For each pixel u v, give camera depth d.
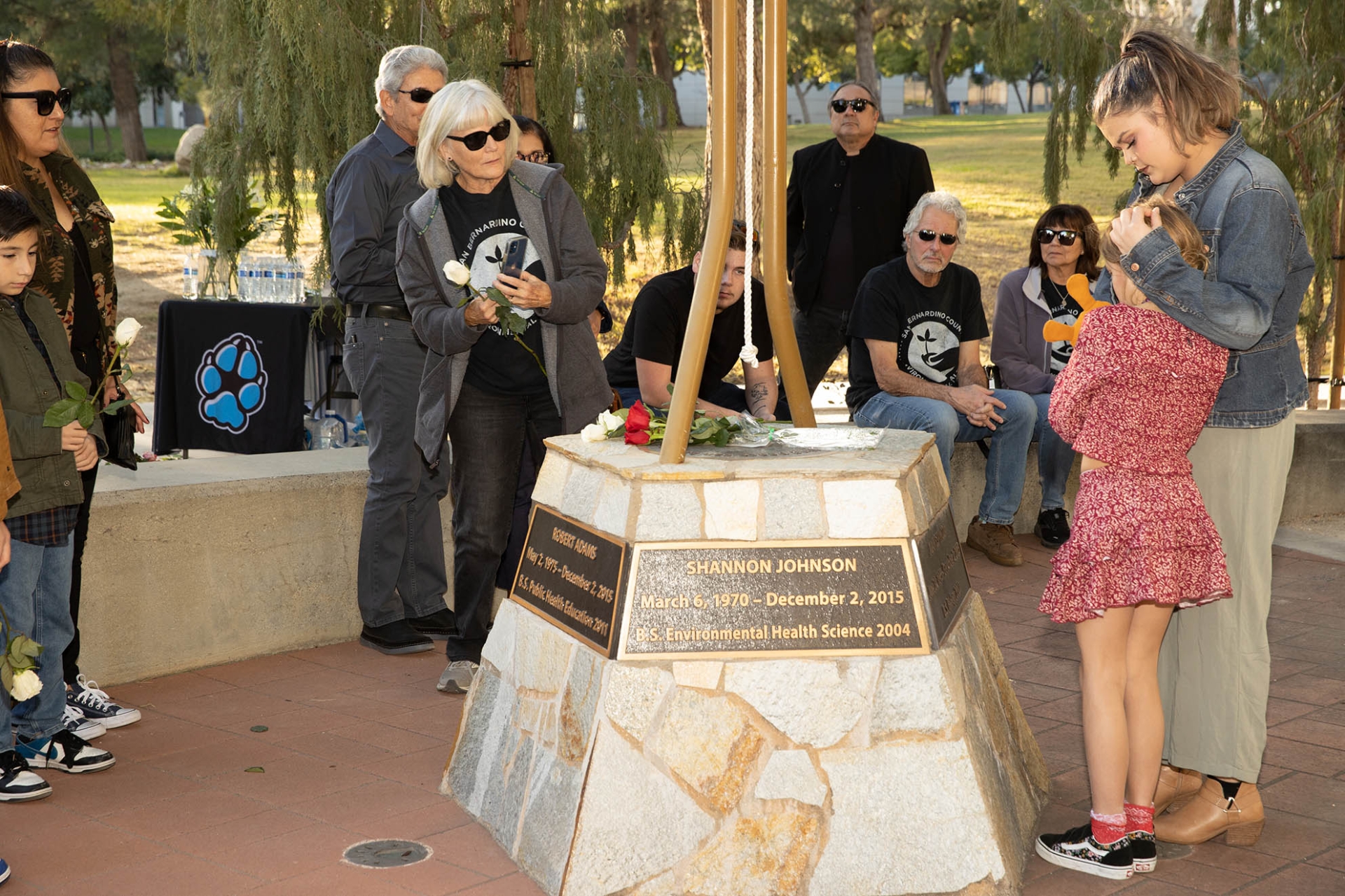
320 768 4.00
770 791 3.02
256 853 3.39
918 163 7.47
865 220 7.42
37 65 3.92
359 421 7.49
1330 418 7.89
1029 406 6.55
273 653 5.21
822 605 3.09
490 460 4.61
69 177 4.21
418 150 4.40
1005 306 6.96
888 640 3.09
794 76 40.47
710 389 5.63
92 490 4.28
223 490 5.02
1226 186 3.18
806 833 3.01
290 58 6.62
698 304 3.27
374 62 6.71
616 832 3.00
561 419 4.64
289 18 6.32
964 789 3.04
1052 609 3.27
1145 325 3.16
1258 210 3.12
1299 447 7.65
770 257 3.72
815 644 3.07
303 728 4.36
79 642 4.49
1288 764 4.09
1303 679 4.94
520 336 4.50
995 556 6.63
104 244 4.30
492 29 7.03
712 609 3.08
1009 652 5.25
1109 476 3.25
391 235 5.00
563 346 4.57
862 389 6.70
